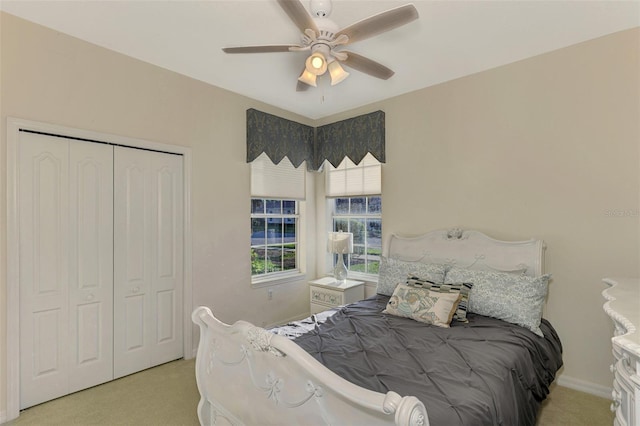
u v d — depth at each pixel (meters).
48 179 2.44
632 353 1.09
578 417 2.24
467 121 3.19
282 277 4.19
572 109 2.65
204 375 1.92
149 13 2.24
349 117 4.17
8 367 2.23
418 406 0.98
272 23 2.36
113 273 2.78
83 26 2.40
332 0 2.08
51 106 2.43
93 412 2.31
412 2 2.10
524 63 2.87
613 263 2.47
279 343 1.36
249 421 1.58
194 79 3.29
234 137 3.64
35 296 2.38
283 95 3.72
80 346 2.59
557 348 2.45
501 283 2.55
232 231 3.62
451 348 1.95
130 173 2.88
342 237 3.95
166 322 3.10
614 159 2.47
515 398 1.65
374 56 2.81
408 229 3.60
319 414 1.27
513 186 2.92
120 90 2.79
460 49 2.70
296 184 4.39
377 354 1.87
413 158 3.56
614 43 2.47
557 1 2.10
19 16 2.28
